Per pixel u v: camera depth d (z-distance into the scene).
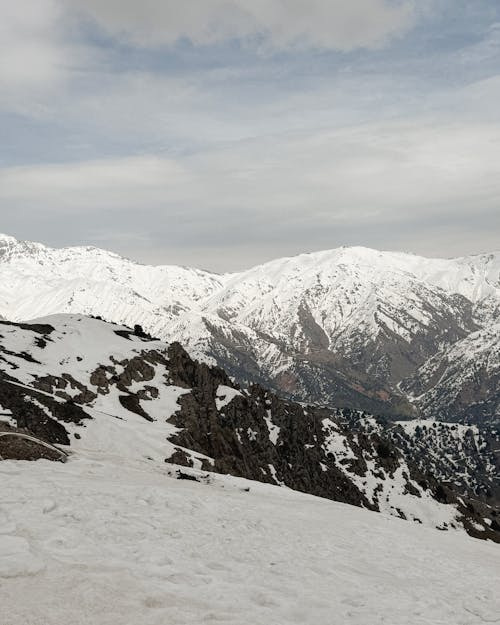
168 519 21.34
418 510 154.00
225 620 12.34
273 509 31.70
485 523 162.75
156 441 79.62
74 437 73.00
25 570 12.99
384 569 21.12
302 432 163.12
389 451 181.00
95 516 19.34
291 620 13.39
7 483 22.61
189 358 144.62
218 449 109.88
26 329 129.75
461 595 19.25
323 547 22.80
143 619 11.51
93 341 133.62
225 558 17.89
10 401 74.25
